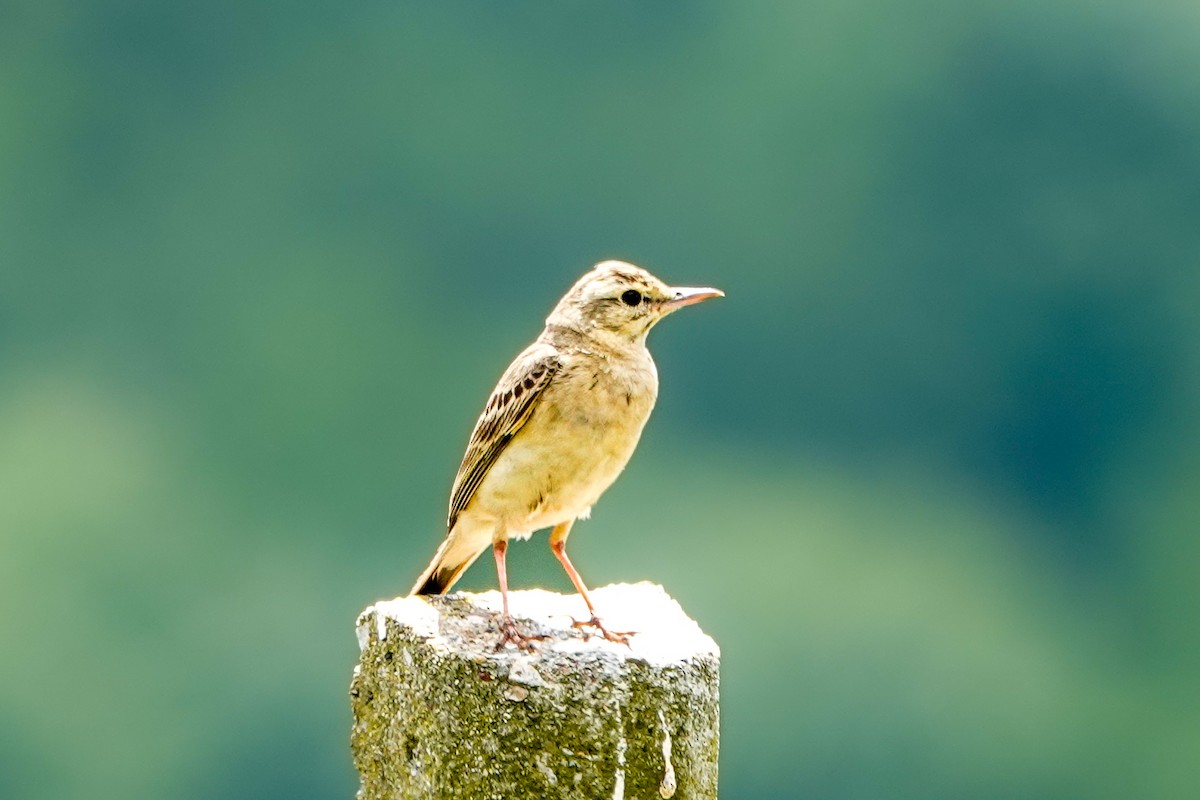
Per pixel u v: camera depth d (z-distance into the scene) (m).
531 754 10.52
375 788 11.28
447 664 10.65
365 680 11.43
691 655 10.94
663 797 10.65
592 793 10.55
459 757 10.59
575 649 10.88
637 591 13.08
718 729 11.16
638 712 10.63
